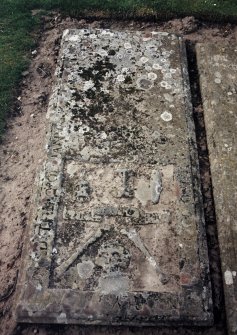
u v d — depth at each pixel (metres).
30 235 3.33
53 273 3.17
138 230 3.40
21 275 3.19
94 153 3.77
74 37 4.67
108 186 3.61
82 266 3.21
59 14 5.34
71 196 3.54
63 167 3.69
